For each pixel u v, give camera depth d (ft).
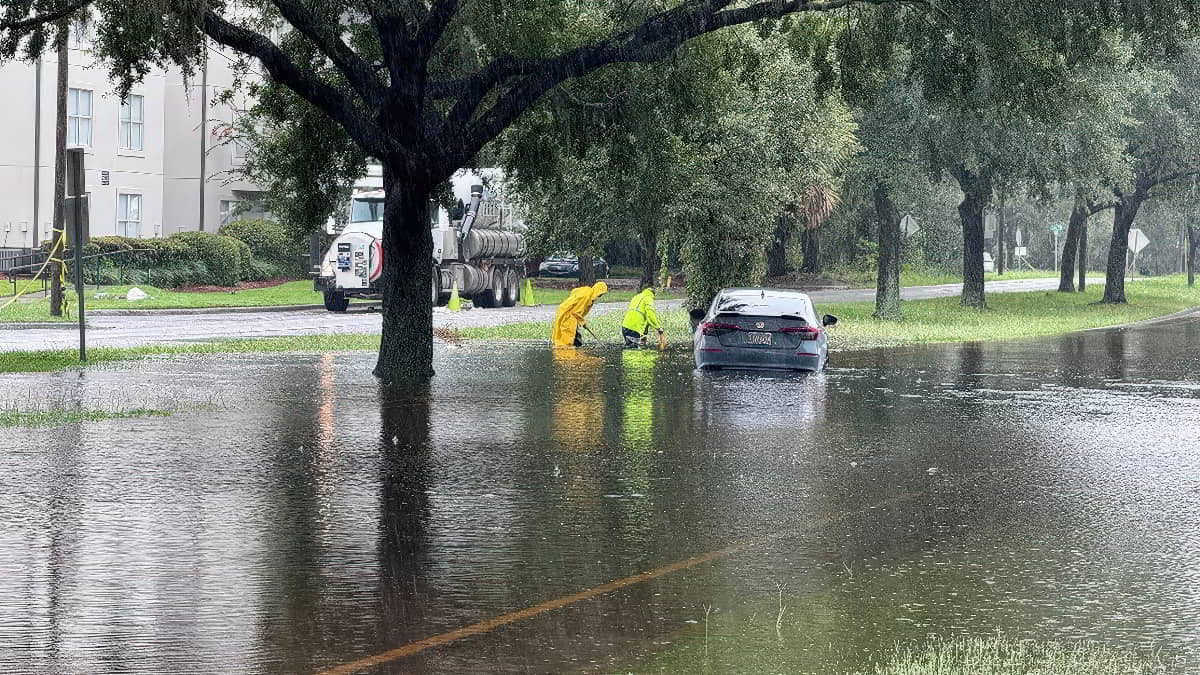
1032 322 204.85
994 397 95.50
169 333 151.43
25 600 36.78
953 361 130.21
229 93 116.26
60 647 32.27
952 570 41.42
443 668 30.71
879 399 92.68
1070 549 44.65
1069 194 240.53
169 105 276.62
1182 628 34.65
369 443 68.39
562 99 108.37
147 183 251.60
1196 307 278.87
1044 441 72.13
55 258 172.35
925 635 33.86
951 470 61.72
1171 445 71.00
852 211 345.31
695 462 63.21
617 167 119.44
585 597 37.68
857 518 49.98
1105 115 208.03
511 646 32.58
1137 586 39.42
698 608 36.50
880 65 113.60
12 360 112.68
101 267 225.35
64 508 50.21
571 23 112.78
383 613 35.68
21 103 228.63
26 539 44.73
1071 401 93.45
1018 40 105.40
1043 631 34.32
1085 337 173.99
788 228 306.35
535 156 115.85
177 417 78.43
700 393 94.84
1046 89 109.81
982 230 239.50
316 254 220.23
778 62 159.74
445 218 206.59
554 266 339.57
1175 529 48.24
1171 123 252.62
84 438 69.31
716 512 50.85
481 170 207.00
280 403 85.97
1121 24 104.73
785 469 61.46
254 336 147.43
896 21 110.22
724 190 162.40
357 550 43.50
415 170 101.45
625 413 82.48
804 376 109.40
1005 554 43.83
